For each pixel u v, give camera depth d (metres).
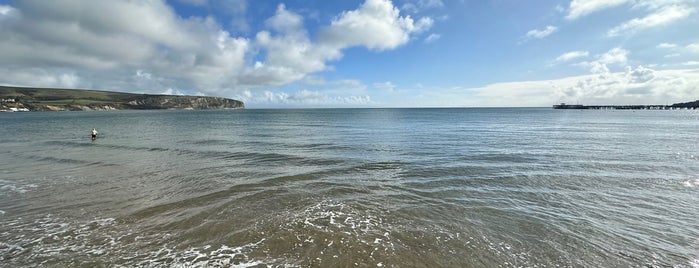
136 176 17.91
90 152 27.06
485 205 13.05
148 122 77.25
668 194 14.55
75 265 8.38
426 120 85.81
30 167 20.55
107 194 14.38
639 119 92.38
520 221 11.41
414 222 11.20
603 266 8.57
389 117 107.50
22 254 8.93
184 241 9.65
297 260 8.61
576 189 15.39
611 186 15.91
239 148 29.39
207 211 12.12
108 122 76.06
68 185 15.97
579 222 11.34
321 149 28.66
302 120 88.19
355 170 19.50
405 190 15.13
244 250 9.11
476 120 85.25
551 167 20.30
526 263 8.66
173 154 25.88
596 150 27.61
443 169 19.75
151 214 11.84
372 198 13.87
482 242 9.77
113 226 10.75
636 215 12.05
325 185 15.95
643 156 24.52
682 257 9.05
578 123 71.31
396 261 8.62
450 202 13.39
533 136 40.41
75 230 10.45
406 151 27.20
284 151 27.38
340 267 8.31
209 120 88.50
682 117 108.12
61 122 75.25
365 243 9.56
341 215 11.80
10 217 11.57
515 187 15.73
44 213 11.98
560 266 8.54
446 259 8.77
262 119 94.81
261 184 16.06
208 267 8.26
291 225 10.81
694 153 26.00
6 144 33.03
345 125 65.06
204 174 18.39
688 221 11.48
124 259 8.66
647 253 9.25
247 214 11.82
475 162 21.98
